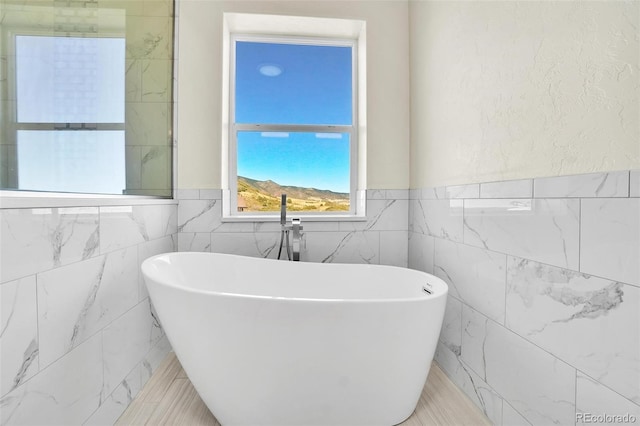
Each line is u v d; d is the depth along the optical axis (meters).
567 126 1.00
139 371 1.60
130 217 1.54
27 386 0.91
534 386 1.12
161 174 2.02
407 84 2.29
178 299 1.21
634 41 0.80
